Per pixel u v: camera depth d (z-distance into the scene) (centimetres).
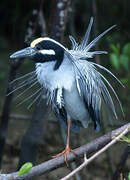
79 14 2308
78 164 1205
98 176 1424
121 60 940
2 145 1176
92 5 1096
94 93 774
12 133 1603
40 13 1088
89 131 1511
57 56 745
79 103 799
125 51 941
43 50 745
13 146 1508
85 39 789
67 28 1317
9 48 2405
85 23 2259
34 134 970
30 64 1720
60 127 1248
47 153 1484
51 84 764
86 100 782
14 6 2520
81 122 867
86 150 678
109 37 1574
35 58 754
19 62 1051
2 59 2236
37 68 779
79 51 768
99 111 795
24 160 980
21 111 1686
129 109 1717
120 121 1614
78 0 2314
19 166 985
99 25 2056
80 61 768
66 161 671
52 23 951
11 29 2483
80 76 760
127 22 2136
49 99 839
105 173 1437
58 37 941
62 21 938
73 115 827
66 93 778
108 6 2214
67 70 754
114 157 1453
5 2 2533
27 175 645
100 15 2123
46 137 1554
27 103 1702
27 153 977
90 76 766
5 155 1491
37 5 1092
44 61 754
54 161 667
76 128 888
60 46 747
